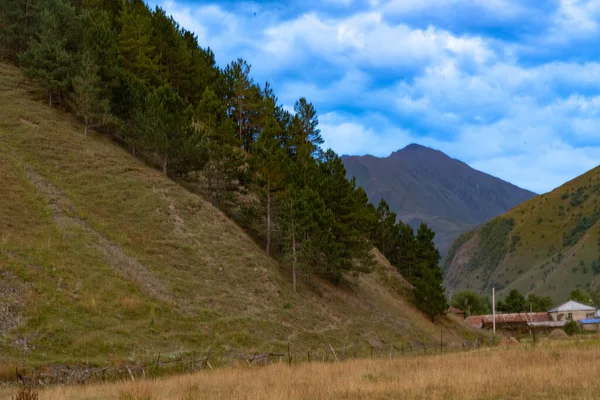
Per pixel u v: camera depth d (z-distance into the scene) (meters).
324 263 58.25
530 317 111.12
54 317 31.05
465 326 83.75
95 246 41.94
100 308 34.34
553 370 18.02
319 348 44.16
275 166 58.00
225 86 90.12
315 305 53.12
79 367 26.86
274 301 48.75
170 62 90.69
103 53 68.88
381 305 66.94
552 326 96.00
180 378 22.27
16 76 69.88
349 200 65.62
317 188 65.06
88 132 64.00
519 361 22.34
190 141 60.88
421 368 21.86
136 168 59.19
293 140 84.31
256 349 38.41
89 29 71.62
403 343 56.50
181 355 32.06
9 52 76.50
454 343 65.06
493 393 14.20
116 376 26.23
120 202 51.56
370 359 32.22
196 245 50.66
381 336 55.53
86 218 46.06
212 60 109.81
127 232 47.31
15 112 59.88
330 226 60.66
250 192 63.62
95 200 50.06
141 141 62.28
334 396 14.92
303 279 57.59
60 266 36.53
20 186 46.09
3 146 52.38
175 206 55.06
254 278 50.50
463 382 15.88
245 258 52.69
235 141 67.00
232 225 58.12
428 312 76.00
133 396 16.16
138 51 81.44
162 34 91.44
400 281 82.12
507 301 140.62
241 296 46.50
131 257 43.44
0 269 32.75
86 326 31.80
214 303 43.00
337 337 48.81
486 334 82.56
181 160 61.44
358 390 15.52
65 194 48.78
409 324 66.00
